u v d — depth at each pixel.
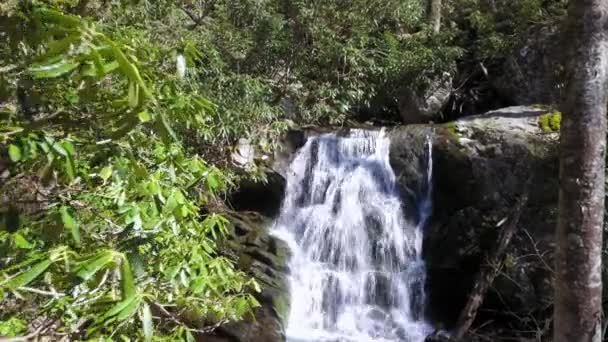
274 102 7.84
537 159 5.80
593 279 2.65
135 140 1.86
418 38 8.74
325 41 7.61
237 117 6.25
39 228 1.60
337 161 7.36
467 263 6.09
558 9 8.49
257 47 7.61
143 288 1.68
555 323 2.78
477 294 5.66
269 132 7.25
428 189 6.60
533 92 7.93
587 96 2.63
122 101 1.18
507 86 8.40
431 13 9.44
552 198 5.69
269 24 7.56
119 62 0.96
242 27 8.02
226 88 6.45
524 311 5.66
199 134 5.57
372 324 6.12
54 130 1.50
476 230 6.05
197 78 6.07
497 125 6.39
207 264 2.04
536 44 8.05
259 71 7.77
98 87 1.49
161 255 1.93
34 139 1.25
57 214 1.49
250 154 6.96
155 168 1.91
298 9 7.64
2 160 1.44
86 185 2.00
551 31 7.96
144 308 1.20
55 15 1.04
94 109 1.53
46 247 1.63
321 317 6.12
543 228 5.68
